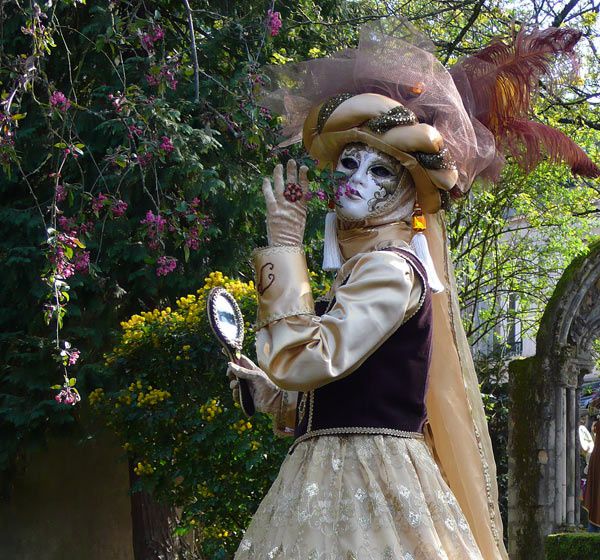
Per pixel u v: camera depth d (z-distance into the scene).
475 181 3.79
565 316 7.88
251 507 7.98
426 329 3.11
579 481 7.85
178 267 10.62
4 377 11.04
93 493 13.14
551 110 13.11
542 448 7.81
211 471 8.06
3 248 10.73
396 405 3.04
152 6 9.95
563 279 7.94
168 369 8.23
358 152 3.26
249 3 10.87
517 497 7.91
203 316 8.14
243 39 7.03
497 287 14.98
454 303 3.44
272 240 3.09
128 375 8.45
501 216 14.98
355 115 3.24
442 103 3.39
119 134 10.02
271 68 3.62
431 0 12.84
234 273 11.16
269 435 7.81
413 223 3.33
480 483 3.30
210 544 8.16
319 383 2.91
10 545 12.52
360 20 10.76
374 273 3.00
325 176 3.24
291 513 2.96
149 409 8.14
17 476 12.50
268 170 6.45
